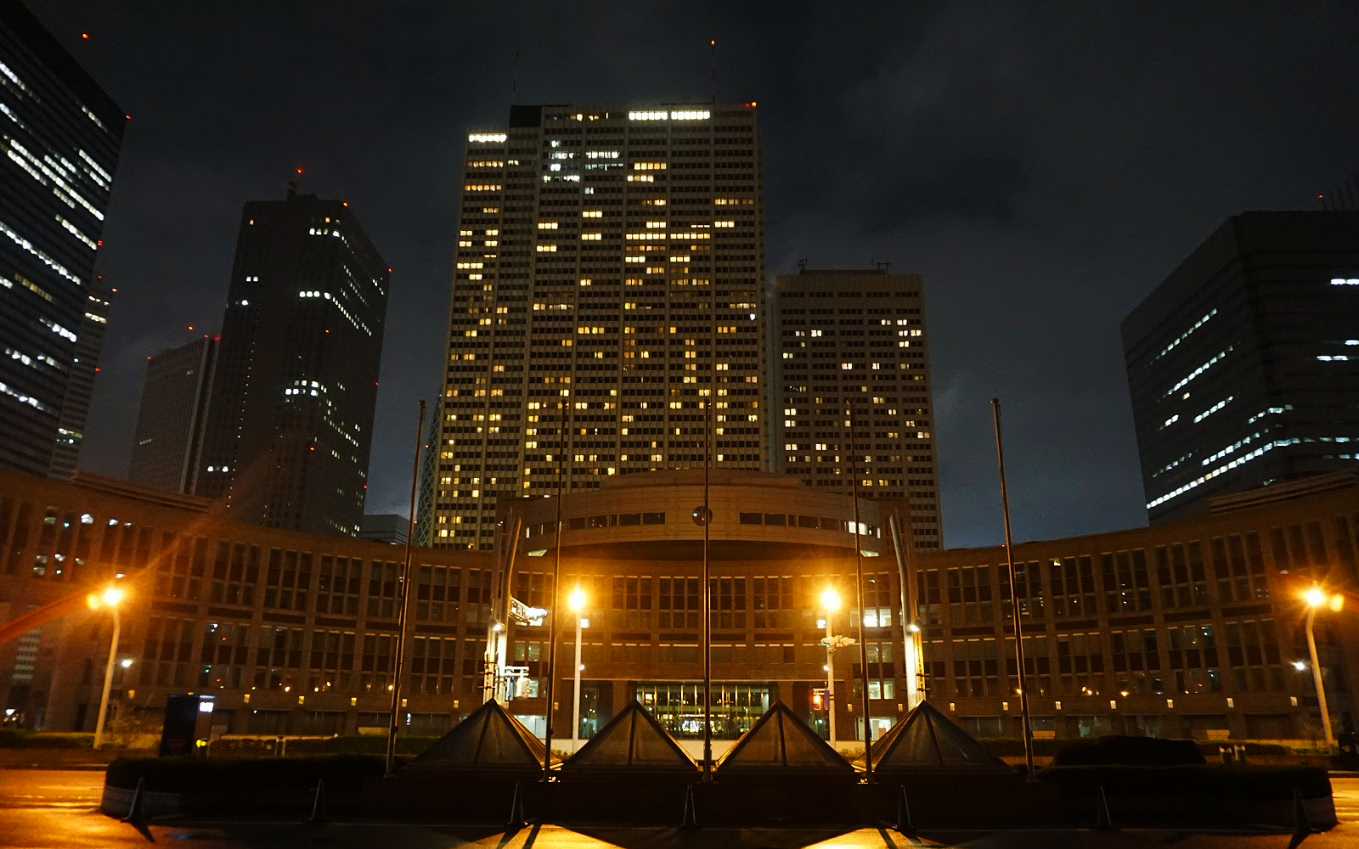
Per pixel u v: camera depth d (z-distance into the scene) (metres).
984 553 102.06
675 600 108.25
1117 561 96.00
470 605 105.50
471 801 32.59
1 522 77.75
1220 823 31.56
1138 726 91.00
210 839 26.84
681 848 26.27
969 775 33.91
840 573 106.69
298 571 97.88
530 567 107.94
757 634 106.25
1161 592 92.75
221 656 90.81
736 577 108.81
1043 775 34.06
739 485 115.00
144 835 27.27
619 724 35.84
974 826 30.91
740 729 103.81
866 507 118.50
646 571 108.94
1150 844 27.09
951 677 99.75
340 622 98.88
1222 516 90.69
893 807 32.06
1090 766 34.72
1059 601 97.69
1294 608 84.31
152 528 88.25
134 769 32.62
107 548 84.62
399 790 32.84
